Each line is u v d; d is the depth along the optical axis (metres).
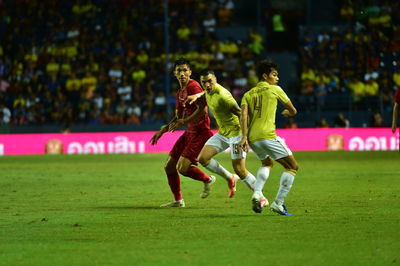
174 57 89.88
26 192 34.78
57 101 85.38
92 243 19.61
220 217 24.77
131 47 92.75
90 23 97.75
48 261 17.20
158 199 31.38
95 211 26.91
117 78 89.31
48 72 90.62
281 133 73.81
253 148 24.88
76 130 79.56
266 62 24.91
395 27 92.00
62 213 26.34
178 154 28.55
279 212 24.70
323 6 99.88
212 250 18.38
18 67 91.25
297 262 16.75
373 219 23.78
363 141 73.19
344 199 30.12
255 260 17.03
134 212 26.52
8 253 18.25
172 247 18.86
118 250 18.52
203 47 90.50
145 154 71.12
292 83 91.88
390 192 32.91
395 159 58.12
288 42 98.50
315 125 79.62
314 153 68.56
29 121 83.62
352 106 84.50
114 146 74.44
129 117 81.62
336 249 18.33
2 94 87.38
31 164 57.66
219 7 98.56
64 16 98.88
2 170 50.94
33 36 97.25
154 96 88.12
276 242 19.45
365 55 90.00
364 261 16.78
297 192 33.41
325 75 87.12
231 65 88.81
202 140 28.38
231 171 49.19
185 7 98.00
